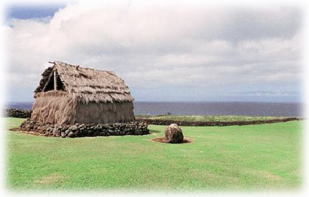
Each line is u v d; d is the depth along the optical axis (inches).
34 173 559.8
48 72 1117.7
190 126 1504.7
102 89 1147.3
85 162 639.1
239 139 1039.6
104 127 1040.2
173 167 621.6
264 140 1027.3
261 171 624.4
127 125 1105.4
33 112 1129.4
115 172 573.0
